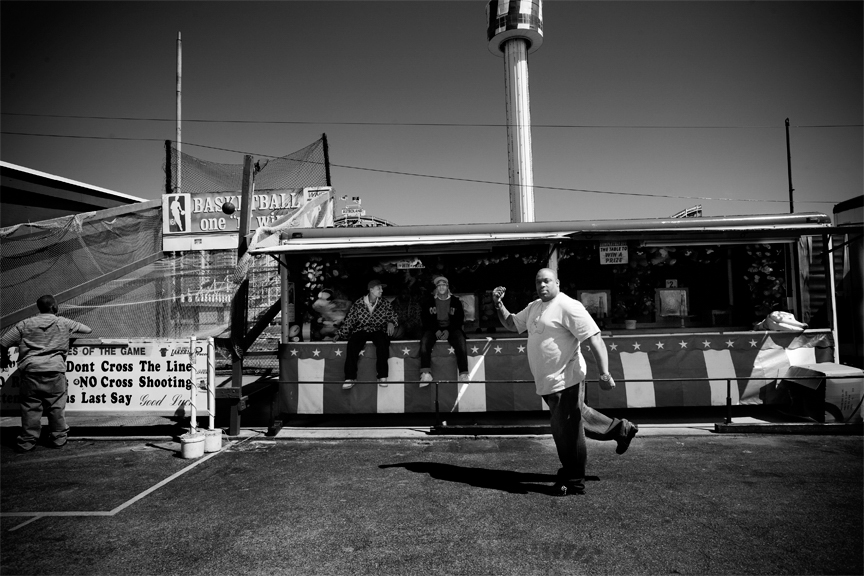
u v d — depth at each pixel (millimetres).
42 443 6391
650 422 6859
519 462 5332
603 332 7441
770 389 6840
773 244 7523
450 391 6938
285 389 7051
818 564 3213
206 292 9273
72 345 6617
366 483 4781
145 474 5191
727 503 4141
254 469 5289
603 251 7523
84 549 3621
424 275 7875
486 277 7883
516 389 6887
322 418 7555
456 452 5742
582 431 4277
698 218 6977
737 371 6855
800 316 7328
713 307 7918
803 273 7340
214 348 6273
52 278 9742
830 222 7051
